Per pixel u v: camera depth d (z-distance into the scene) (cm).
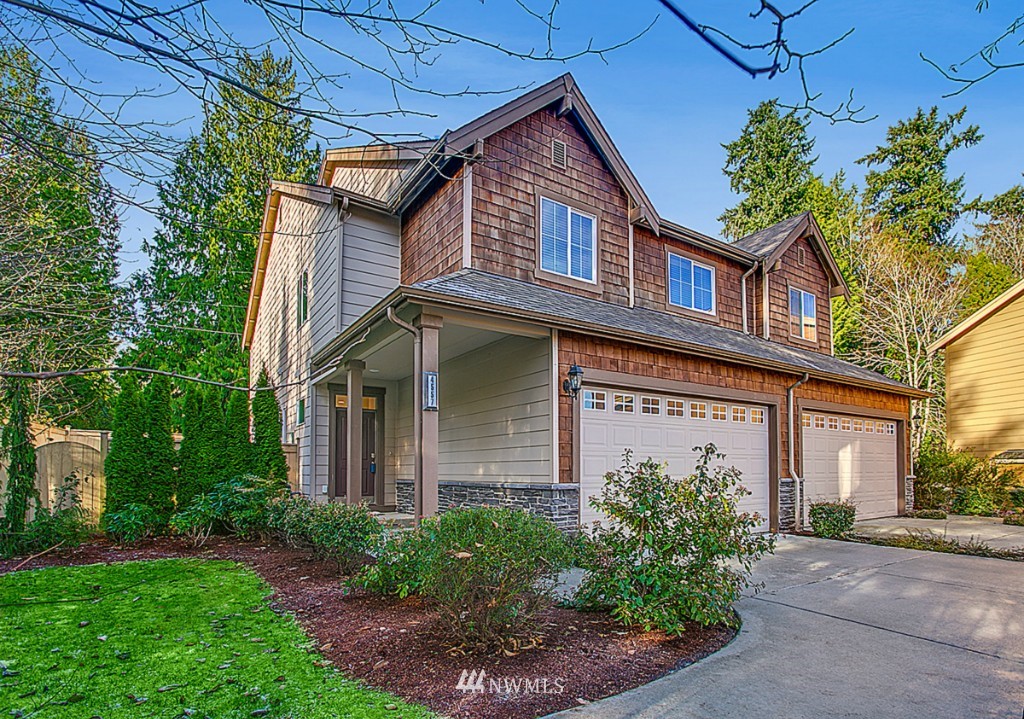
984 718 312
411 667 370
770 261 1361
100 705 320
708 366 977
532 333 786
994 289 2227
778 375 1097
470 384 960
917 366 2077
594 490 820
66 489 830
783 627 472
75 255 667
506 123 945
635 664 383
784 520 1073
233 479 892
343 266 1039
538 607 416
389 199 1084
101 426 1326
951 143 2488
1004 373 1550
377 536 586
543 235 994
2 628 452
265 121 280
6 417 834
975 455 1596
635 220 1121
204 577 631
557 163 1028
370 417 1171
